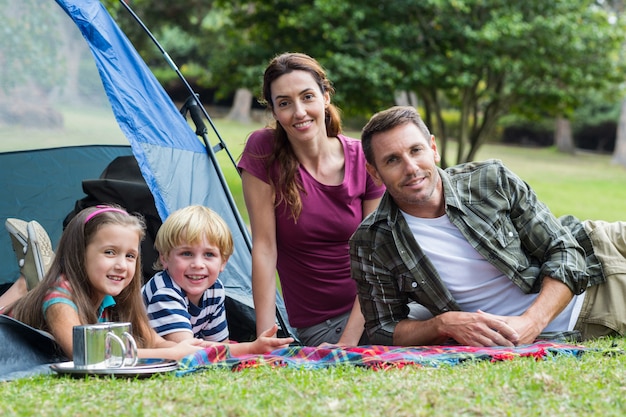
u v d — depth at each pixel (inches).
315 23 403.9
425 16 417.4
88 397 88.4
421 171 119.9
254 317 157.2
